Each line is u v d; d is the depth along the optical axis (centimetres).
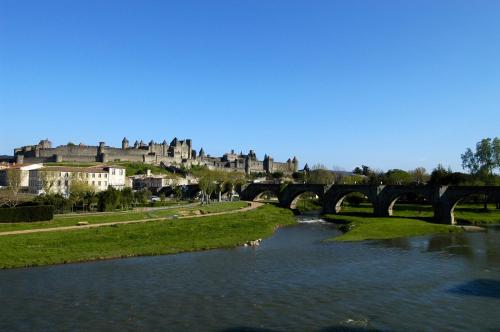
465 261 6638
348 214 15462
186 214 12062
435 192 13462
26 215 9050
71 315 4062
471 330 3753
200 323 3878
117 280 5334
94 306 4322
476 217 13850
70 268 5997
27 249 6675
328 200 16638
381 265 6309
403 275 5681
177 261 6544
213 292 4822
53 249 6831
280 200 18850
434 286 5134
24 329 3719
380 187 14950
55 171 18088
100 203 12462
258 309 4256
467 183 17950
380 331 3725
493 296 4728
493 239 9194
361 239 9131
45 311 4166
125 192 13900
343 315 4103
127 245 7494
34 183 18400
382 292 4866
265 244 8406
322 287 5059
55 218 9694
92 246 7200
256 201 19750
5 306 4303
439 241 8894
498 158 18138
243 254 7188
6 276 5494
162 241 7994
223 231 9500
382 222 11975
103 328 3750
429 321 3962
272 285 5138
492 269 6059
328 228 11662
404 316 4088
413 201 18825
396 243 8581
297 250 7631
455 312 4206
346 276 5609
